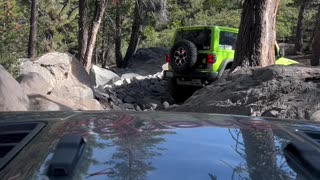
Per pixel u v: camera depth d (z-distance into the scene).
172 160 1.68
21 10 22.88
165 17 27.98
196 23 35.84
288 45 33.72
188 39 13.34
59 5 28.92
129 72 22.25
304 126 2.50
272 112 7.16
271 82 7.91
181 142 1.90
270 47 10.39
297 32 31.52
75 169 1.57
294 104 7.22
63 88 11.48
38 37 25.25
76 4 30.56
